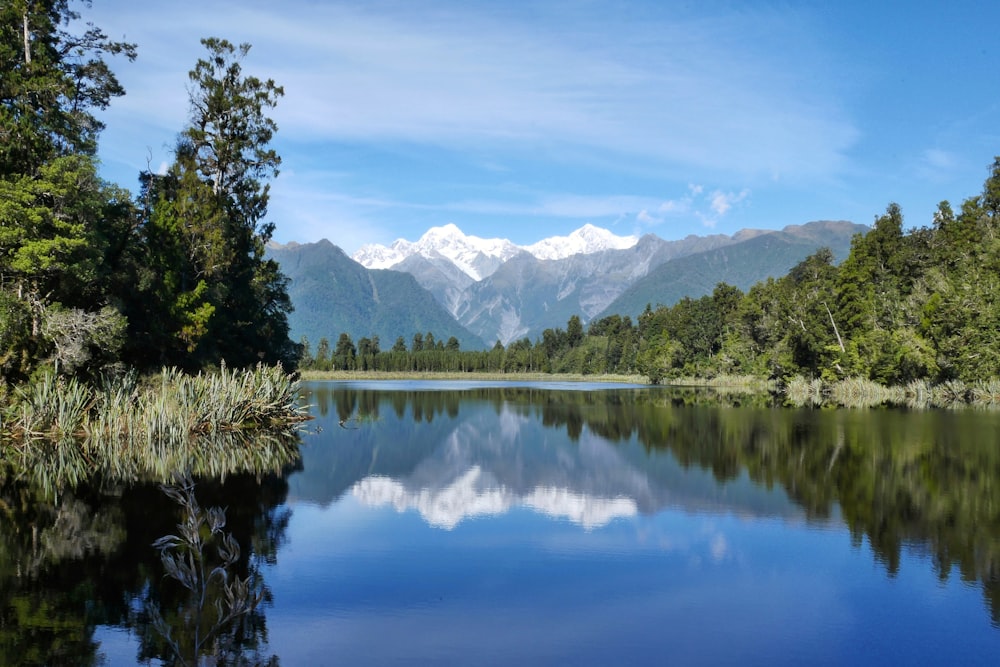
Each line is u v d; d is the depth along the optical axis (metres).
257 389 38.47
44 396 29.47
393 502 20.94
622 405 60.84
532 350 181.25
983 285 63.75
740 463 27.75
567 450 32.25
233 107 48.59
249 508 19.98
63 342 30.86
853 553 15.65
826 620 11.87
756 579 13.95
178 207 43.62
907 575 14.18
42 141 31.06
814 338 78.31
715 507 20.12
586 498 21.48
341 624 11.62
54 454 27.83
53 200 30.52
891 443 32.41
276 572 14.23
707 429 39.78
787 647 10.80
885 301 75.62
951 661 10.38
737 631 11.42
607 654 10.54
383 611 12.20
